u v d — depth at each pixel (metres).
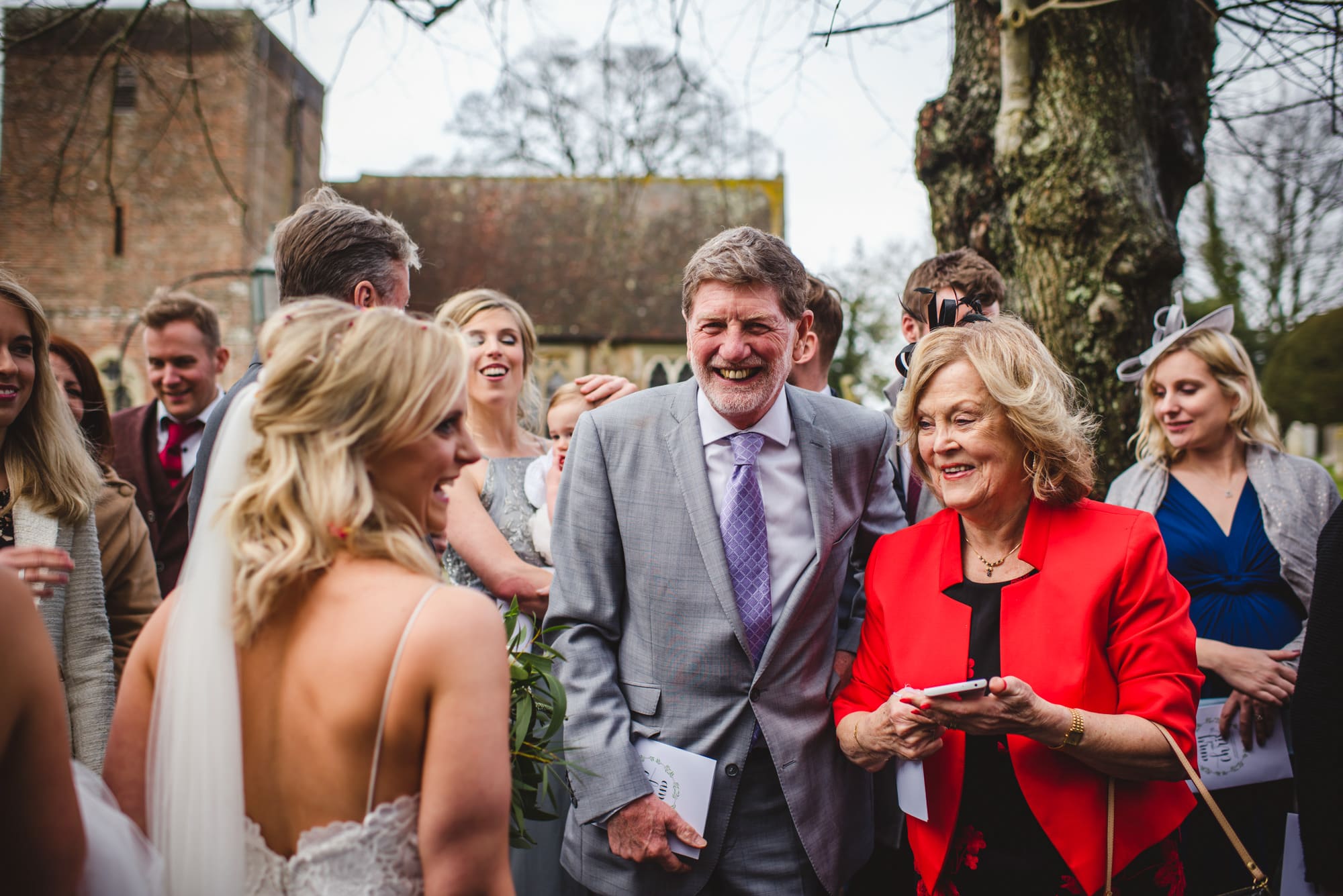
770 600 2.20
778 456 2.30
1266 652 2.53
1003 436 1.95
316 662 1.21
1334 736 1.77
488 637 1.23
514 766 1.92
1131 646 1.86
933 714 1.79
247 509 1.28
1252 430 2.86
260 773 1.23
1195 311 15.59
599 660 2.21
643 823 2.04
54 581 2.02
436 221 25.03
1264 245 14.99
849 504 2.37
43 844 1.12
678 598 2.19
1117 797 1.85
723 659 2.16
